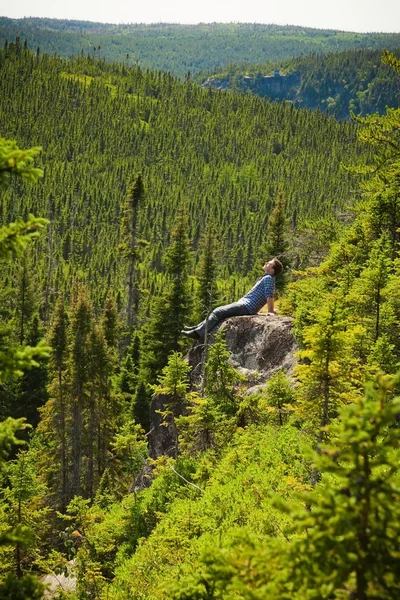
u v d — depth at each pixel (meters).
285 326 20.25
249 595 4.43
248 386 19.80
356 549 4.19
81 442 40.84
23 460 18.20
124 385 49.34
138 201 55.56
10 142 5.57
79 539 18.94
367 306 15.01
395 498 4.33
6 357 5.70
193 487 15.59
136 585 12.35
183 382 18.47
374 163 23.62
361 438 4.20
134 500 18.03
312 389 8.91
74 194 193.75
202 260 44.47
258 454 14.66
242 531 4.94
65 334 40.62
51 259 136.88
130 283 57.62
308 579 4.26
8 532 5.97
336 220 40.97
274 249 43.81
